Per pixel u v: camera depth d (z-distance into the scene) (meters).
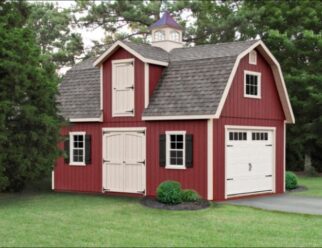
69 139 22.80
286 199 19.84
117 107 21.38
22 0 23.67
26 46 18.45
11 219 14.79
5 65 17.50
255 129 21.30
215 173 19.14
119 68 21.34
